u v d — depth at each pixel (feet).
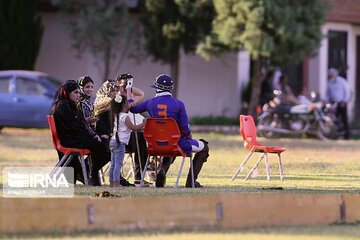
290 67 238.89
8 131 202.80
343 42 245.65
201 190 78.84
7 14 220.84
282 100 212.43
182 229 56.90
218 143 165.48
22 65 222.48
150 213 56.95
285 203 60.03
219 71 231.09
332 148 160.45
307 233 55.47
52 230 55.31
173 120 82.64
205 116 230.48
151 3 211.82
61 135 87.15
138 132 92.94
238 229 57.31
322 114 199.11
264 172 109.09
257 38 194.08
